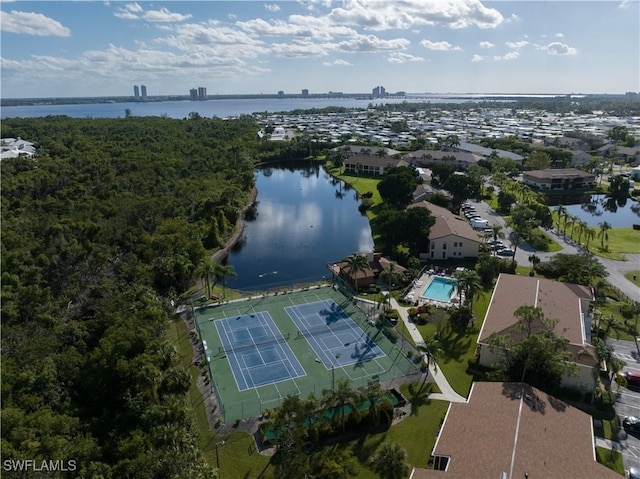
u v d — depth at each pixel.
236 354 79.69
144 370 60.09
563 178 196.12
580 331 73.75
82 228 111.12
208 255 121.56
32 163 172.00
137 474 47.28
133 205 130.00
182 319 91.44
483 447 50.31
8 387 57.38
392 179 153.88
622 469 53.19
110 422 60.34
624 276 107.19
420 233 115.12
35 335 70.44
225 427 62.66
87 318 84.62
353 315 92.19
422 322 87.75
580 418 55.66
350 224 159.12
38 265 94.75
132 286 91.19
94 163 175.00
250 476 54.38
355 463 54.69
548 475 46.28
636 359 74.19
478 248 117.88
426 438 59.22
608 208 176.38
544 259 116.31
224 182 181.12
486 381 69.31
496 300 85.25
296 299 100.00
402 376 72.50
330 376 73.31
